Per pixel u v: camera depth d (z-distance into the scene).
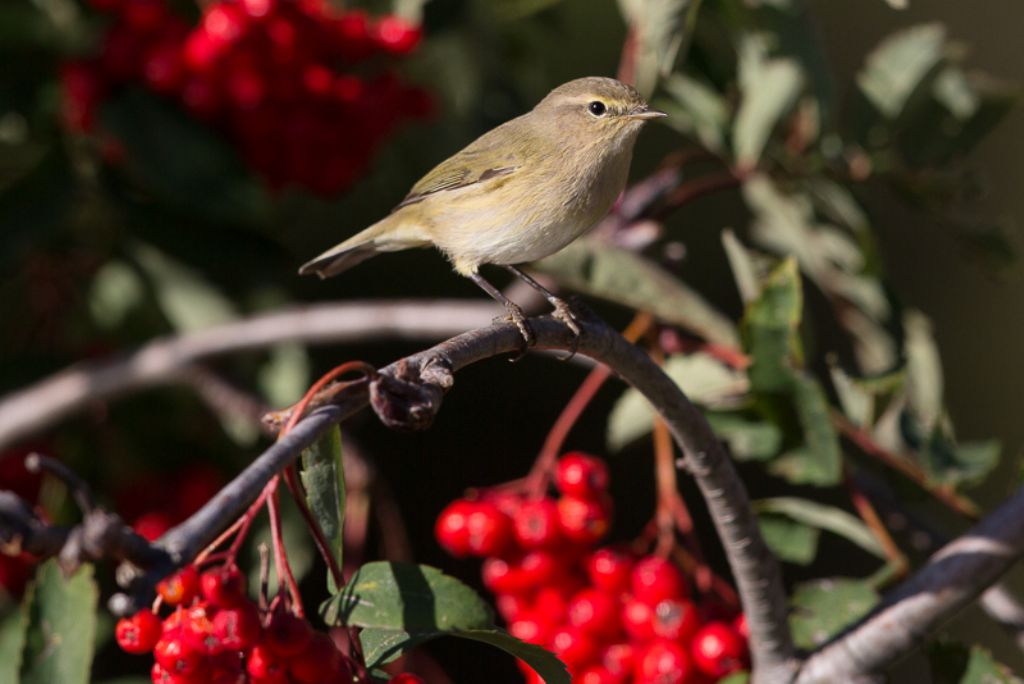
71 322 9.35
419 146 10.43
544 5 9.77
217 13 7.86
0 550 3.29
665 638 6.62
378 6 9.26
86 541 3.29
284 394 8.82
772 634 6.06
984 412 16.39
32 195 8.01
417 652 8.12
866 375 7.41
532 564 7.00
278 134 8.20
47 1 8.03
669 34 7.34
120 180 8.36
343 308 8.45
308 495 4.50
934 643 6.48
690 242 15.30
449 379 4.46
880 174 8.63
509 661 13.98
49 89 8.13
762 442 7.02
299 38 8.05
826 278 9.04
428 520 14.69
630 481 15.55
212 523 3.62
